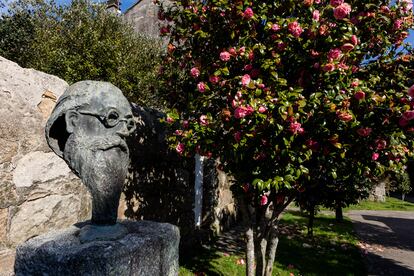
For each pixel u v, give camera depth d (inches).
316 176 127.6
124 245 62.5
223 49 113.9
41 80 107.5
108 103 67.6
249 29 111.6
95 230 66.5
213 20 116.5
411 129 108.0
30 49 302.5
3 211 90.3
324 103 97.9
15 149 94.7
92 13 320.2
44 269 58.1
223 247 217.0
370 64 120.0
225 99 117.5
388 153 111.5
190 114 124.6
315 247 229.8
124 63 270.8
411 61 117.2
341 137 110.3
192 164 211.6
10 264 91.3
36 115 102.7
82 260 55.3
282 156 101.0
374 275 184.5
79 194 118.7
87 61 247.1
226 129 104.1
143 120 153.8
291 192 126.7
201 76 120.6
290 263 185.3
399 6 116.8
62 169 110.7
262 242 138.9
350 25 97.5
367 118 106.7
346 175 120.9
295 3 109.2
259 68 110.1
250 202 128.6
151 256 68.6
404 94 108.6
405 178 749.3
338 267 185.3
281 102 93.1
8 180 92.0
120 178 69.8
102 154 66.6
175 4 130.0
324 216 389.1
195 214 215.0
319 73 103.6
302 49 104.5
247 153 107.9
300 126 97.3
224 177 280.1
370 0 113.8
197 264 173.5
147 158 157.9
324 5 113.9
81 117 66.7
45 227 103.5
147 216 158.6
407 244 274.1
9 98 94.0
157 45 356.2
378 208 571.2
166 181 177.3
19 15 337.7
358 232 311.9
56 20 321.4
